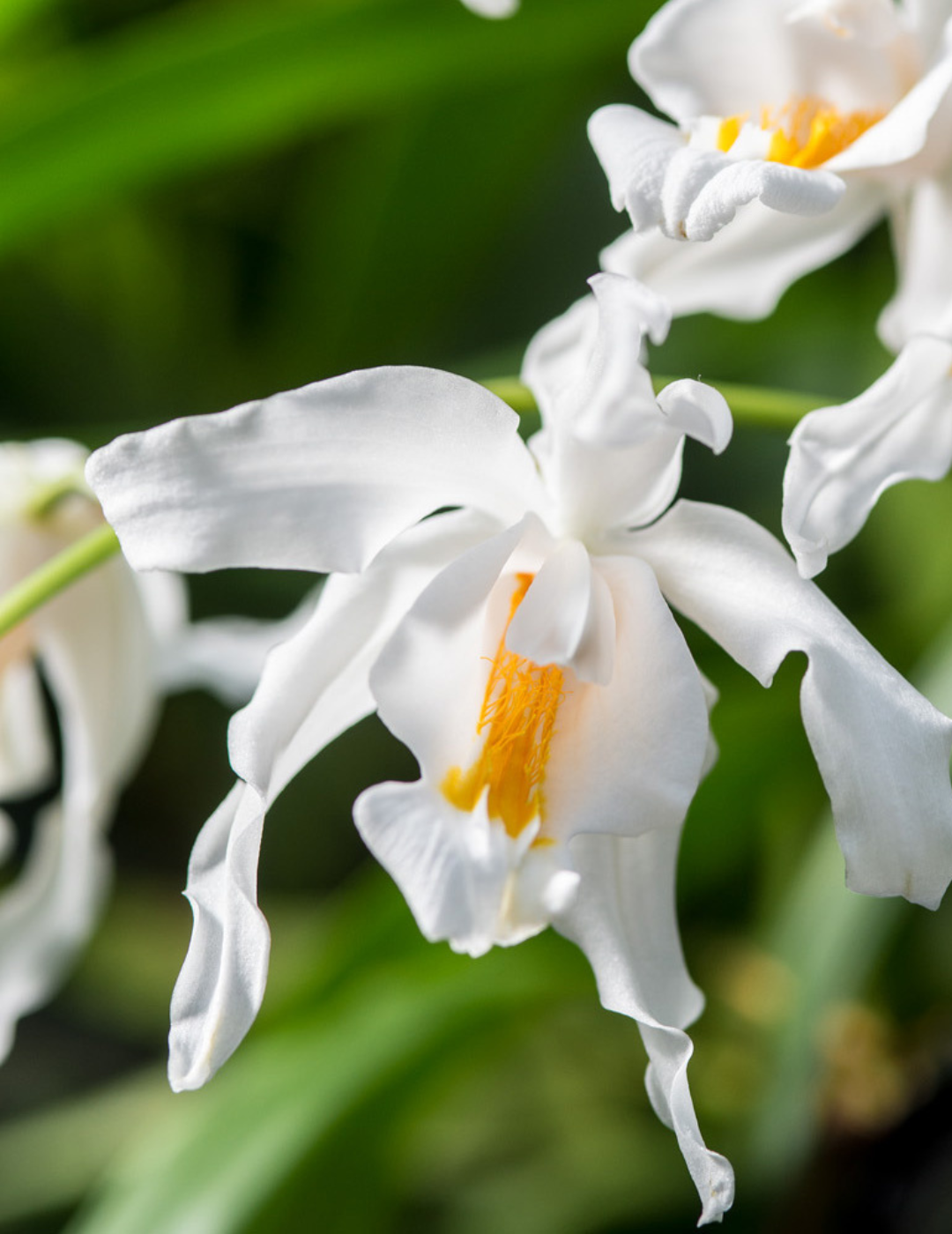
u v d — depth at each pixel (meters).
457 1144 0.60
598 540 0.44
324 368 0.67
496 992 0.51
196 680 0.53
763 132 0.46
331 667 0.43
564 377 0.46
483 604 0.43
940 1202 0.53
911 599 0.55
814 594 0.43
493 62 0.52
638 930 0.44
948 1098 0.53
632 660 0.44
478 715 0.44
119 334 0.68
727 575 0.44
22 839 0.71
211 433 0.42
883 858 0.42
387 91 0.52
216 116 0.51
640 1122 0.58
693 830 0.53
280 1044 0.52
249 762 0.43
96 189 0.52
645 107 0.59
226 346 0.68
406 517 0.43
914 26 0.46
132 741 0.51
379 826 0.43
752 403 0.46
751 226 0.48
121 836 0.71
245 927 0.42
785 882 0.55
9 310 0.66
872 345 0.60
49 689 0.71
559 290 0.67
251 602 0.67
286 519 0.42
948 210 0.47
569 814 0.43
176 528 0.42
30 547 0.50
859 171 0.46
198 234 0.66
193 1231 0.49
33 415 0.68
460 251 0.63
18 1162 0.60
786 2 0.45
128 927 0.69
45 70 0.56
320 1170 0.50
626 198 0.43
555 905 0.43
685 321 0.60
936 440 0.43
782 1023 0.51
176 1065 0.42
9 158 0.51
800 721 0.52
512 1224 0.56
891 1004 0.53
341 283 0.64
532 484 0.44
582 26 0.51
